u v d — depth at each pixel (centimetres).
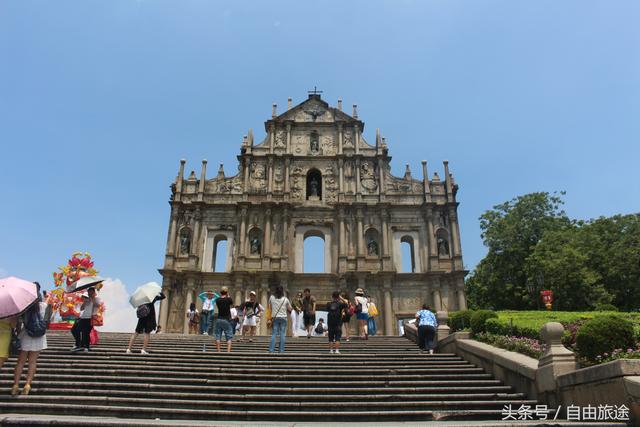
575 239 5191
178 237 4906
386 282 4688
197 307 4678
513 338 1780
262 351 2198
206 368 1673
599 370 1111
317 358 1945
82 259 3469
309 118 5497
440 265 4816
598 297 4662
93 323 2116
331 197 5134
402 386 1552
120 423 988
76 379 1523
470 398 1419
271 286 4700
